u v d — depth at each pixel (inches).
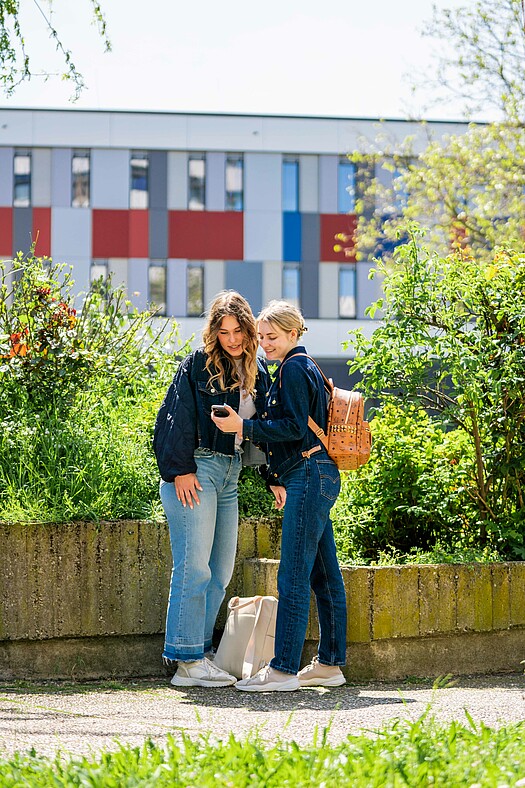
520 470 253.4
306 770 120.1
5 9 285.1
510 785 115.2
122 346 295.0
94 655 221.6
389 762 121.6
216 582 218.8
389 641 219.9
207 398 207.0
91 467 235.8
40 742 146.7
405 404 249.9
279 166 1353.3
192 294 1338.6
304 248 1359.5
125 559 223.0
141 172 1338.6
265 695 194.4
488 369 246.1
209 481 208.1
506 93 813.9
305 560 199.5
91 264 1325.0
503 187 856.3
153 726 159.8
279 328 204.1
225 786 114.2
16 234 1316.4
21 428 242.5
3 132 1314.0
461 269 251.9
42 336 270.8
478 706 177.9
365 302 1363.2
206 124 1344.7
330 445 201.0
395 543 262.4
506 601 230.2
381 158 1039.6
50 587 217.3
